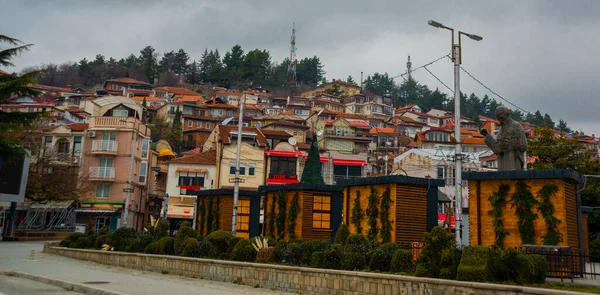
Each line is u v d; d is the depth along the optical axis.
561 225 17.80
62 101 119.56
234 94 147.88
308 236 27.20
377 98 157.00
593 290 12.34
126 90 144.50
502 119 20.53
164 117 116.38
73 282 17.78
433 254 14.51
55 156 57.19
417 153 60.84
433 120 144.75
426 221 22.97
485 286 11.95
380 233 22.59
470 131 119.44
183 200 59.66
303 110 136.00
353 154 68.88
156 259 22.73
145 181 64.56
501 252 13.82
